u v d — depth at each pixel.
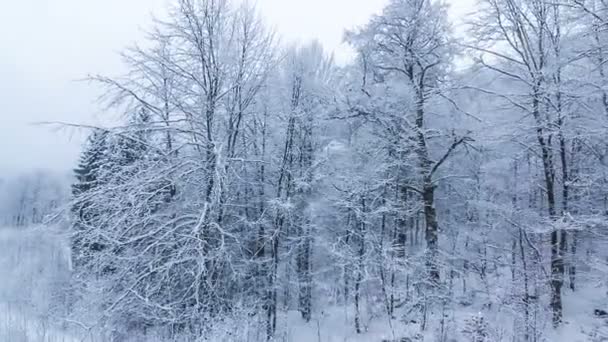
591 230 10.73
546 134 10.91
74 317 9.90
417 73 14.24
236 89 12.58
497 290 12.21
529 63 12.21
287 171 13.58
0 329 7.74
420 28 13.70
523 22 12.23
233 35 12.54
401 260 11.83
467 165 15.05
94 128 11.49
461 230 14.92
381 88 13.38
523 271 11.33
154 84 12.19
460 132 12.94
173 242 10.80
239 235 12.27
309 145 14.80
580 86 10.45
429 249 12.47
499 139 12.35
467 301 13.11
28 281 12.98
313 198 14.23
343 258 12.27
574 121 10.85
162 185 12.02
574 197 12.27
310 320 13.80
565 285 13.05
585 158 11.91
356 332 11.94
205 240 10.97
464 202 15.62
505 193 14.25
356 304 12.15
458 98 13.62
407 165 13.36
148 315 10.55
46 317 8.98
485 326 10.24
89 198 11.03
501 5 12.48
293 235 14.36
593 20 10.29
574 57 10.80
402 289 13.02
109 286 10.53
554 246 11.26
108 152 11.68
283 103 14.29
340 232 13.92
